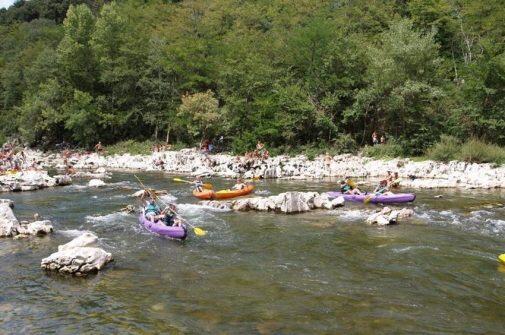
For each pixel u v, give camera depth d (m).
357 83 38.56
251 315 8.58
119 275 10.89
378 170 30.33
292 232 15.03
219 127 40.78
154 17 68.38
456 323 8.23
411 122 33.47
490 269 11.18
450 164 28.31
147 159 39.41
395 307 8.94
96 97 50.06
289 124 37.00
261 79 41.12
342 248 13.10
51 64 53.69
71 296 9.57
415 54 33.59
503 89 30.36
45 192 24.09
